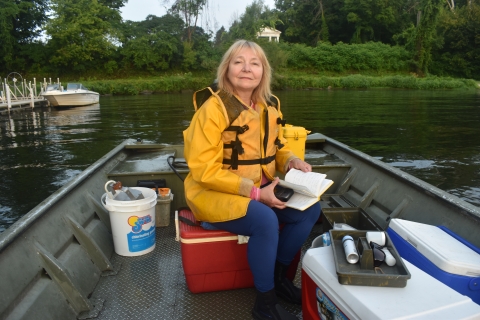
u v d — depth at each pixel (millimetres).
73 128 14125
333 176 3426
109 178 3068
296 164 2072
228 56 1829
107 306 1946
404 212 2506
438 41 43062
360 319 1258
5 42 34281
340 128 13773
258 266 1701
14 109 19719
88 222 2512
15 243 1782
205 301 1979
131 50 37031
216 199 1772
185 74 37312
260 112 1907
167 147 3990
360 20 46812
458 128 13703
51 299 1780
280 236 1914
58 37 34500
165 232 2797
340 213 2654
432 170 8242
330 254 1556
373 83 37625
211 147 1720
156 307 1933
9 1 34562
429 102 23781
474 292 1577
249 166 1852
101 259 2260
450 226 2113
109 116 17609
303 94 30734
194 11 42938
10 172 8156
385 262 1414
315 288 1523
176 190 3143
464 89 36656
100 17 37875
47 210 2113
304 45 44250
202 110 1761
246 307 1925
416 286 1348
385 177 2922
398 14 49531
